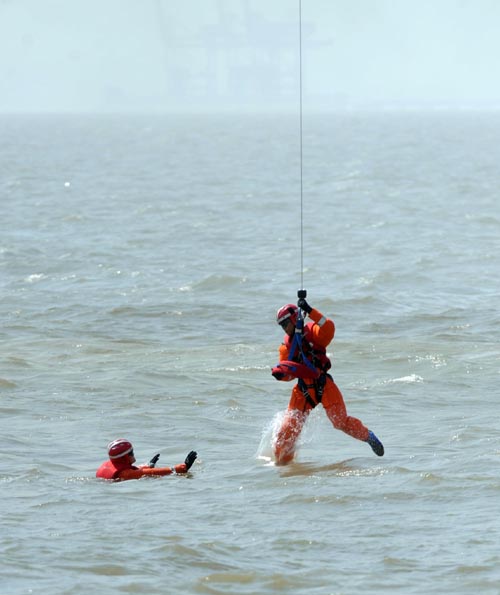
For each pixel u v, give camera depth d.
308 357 37.72
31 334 67.88
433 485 34.44
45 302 80.00
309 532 30.17
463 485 34.25
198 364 58.28
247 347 63.22
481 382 52.88
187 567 27.52
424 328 69.25
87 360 59.59
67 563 27.70
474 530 29.98
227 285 87.12
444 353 60.06
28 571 27.09
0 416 46.78
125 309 76.12
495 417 45.44
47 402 49.28
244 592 25.92
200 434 43.62
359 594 25.69
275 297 82.31
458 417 45.75
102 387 52.25
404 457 38.78
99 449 41.50
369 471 36.69
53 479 36.72
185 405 48.75
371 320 72.44
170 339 66.38
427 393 50.69
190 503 33.22
